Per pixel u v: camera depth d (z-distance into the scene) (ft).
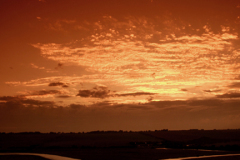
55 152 275.18
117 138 615.98
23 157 209.77
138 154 242.37
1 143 505.66
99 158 202.18
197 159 195.93
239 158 203.82
